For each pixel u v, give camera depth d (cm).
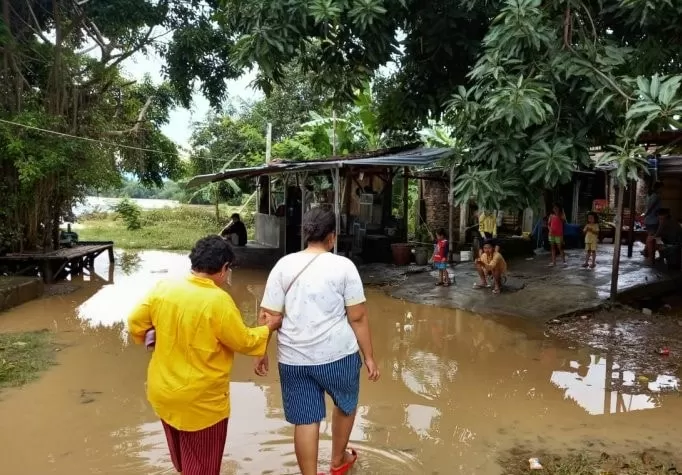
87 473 377
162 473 376
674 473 381
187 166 2053
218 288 301
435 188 1700
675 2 593
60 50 1217
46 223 1246
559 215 1202
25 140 1089
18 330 780
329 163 1176
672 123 488
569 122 594
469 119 602
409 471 381
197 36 1334
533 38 567
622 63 592
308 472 333
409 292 1044
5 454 404
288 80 2350
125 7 1232
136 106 1644
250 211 2658
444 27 908
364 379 583
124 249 1861
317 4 732
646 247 1255
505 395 538
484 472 381
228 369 301
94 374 590
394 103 1132
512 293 966
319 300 326
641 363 638
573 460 399
